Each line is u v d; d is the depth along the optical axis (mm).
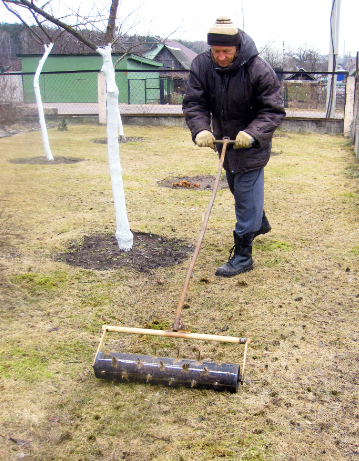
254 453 2281
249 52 3598
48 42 9148
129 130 14812
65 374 2867
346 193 7102
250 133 3658
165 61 35531
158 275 4254
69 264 4414
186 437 2383
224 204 6492
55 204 6297
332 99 17281
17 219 5617
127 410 2572
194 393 2717
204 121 3938
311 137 13789
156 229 5391
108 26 4328
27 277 4102
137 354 2852
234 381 2656
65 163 9188
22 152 10352
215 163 9586
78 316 3537
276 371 2920
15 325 3389
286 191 7246
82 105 27188
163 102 28250
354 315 3613
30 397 2652
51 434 2400
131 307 3701
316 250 4895
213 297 3877
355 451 2305
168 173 8531
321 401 2658
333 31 16750
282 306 3738
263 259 4664
